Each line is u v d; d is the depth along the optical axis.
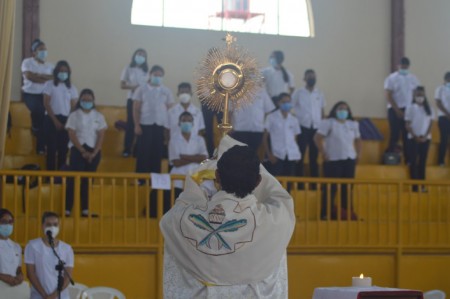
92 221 10.95
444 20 16.08
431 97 15.94
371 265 11.65
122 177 10.70
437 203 12.09
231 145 4.16
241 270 3.82
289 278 11.37
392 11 15.91
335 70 15.70
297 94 13.73
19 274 9.22
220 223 3.80
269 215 3.84
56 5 14.52
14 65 14.21
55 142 12.80
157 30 14.91
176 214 3.88
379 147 15.04
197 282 3.86
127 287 10.73
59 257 8.84
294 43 15.55
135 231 10.83
